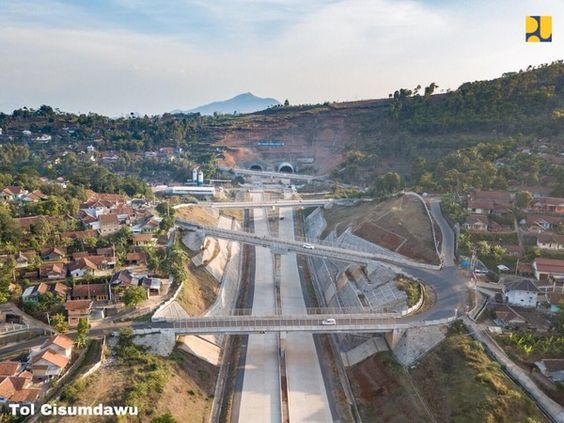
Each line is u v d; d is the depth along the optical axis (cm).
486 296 14212
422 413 10475
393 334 12712
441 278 15438
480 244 16225
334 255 17650
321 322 12938
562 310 12775
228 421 10969
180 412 10525
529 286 13575
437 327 12569
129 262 16062
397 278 15288
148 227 18675
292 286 19188
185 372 12019
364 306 15038
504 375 10612
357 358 13438
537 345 11406
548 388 10181
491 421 9325
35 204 18400
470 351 11388
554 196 19150
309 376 12925
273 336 15112
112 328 12556
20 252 15012
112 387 10406
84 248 16175
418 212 19925
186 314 14375
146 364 11500
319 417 11262
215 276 18125
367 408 11544
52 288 13575
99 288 13788
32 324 12406
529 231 17188
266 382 12556
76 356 11312
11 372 10225
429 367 11656
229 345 14650
